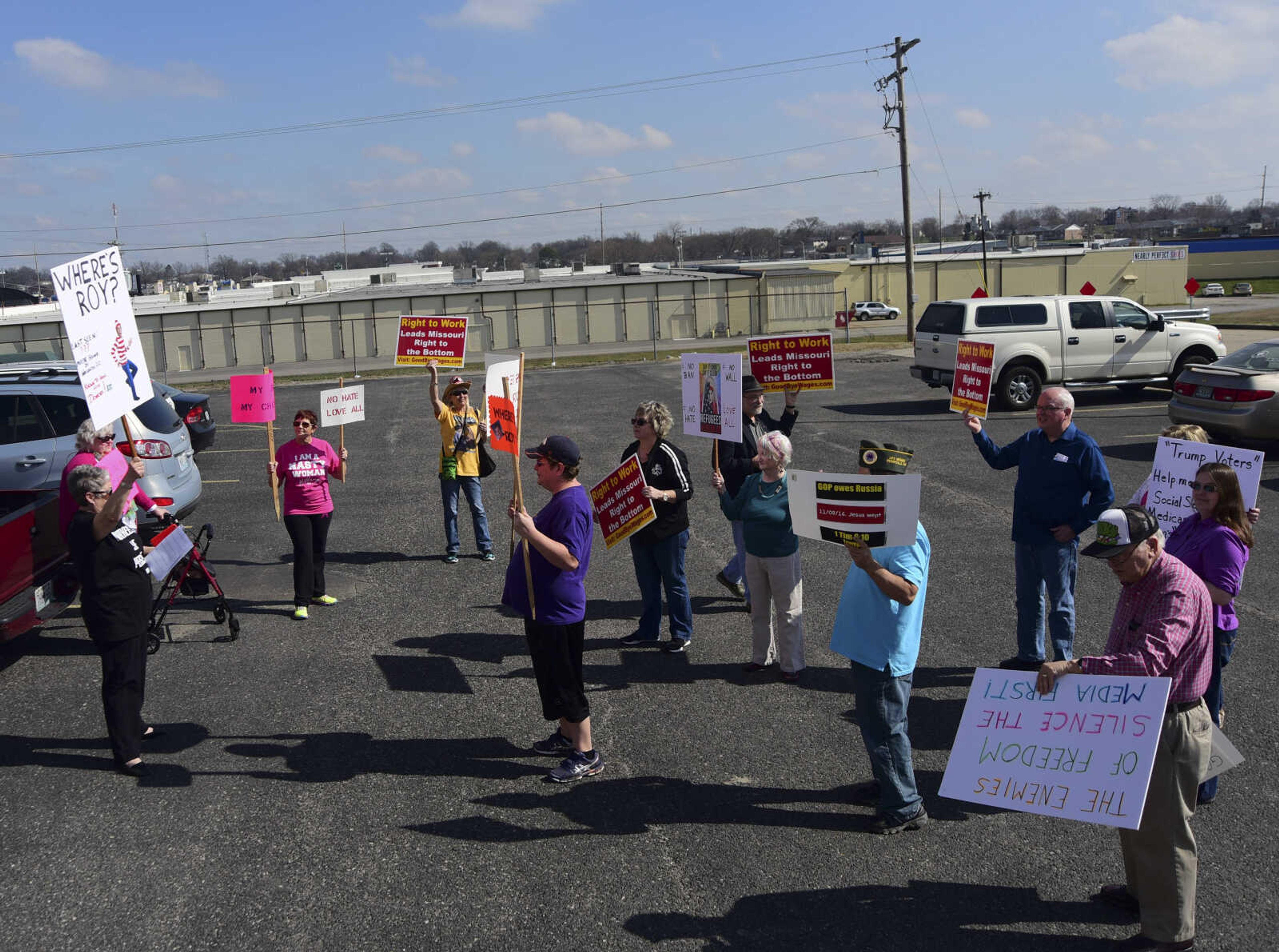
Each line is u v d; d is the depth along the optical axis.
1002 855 4.59
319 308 47.72
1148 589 3.91
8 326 42.34
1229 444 14.00
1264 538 9.66
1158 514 5.78
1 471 9.63
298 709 6.33
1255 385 13.31
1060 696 3.84
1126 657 3.74
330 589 8.90
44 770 5.55
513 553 5.45
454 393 9.52
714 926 4.08
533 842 4.75
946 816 4.95
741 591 8.40
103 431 6.54
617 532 6.34
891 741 4.74
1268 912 4.09
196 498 10.48
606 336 52.06
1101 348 19.22
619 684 6.67
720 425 7.50
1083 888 4.32
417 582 9.09
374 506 12.34
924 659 6.93
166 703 6.43
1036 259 59.62
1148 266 59.84
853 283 61.25
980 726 3.95
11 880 4.49
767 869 4.49
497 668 6.99
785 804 5.07
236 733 5.98
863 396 22.30
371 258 160.12
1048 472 6.23
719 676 6.75
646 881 4.41
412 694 6.55
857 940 3.98
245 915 4.21
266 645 7.47
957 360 7.09
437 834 4.83
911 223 37.81
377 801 5.16
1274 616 7.55
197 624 7.96
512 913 4.20
